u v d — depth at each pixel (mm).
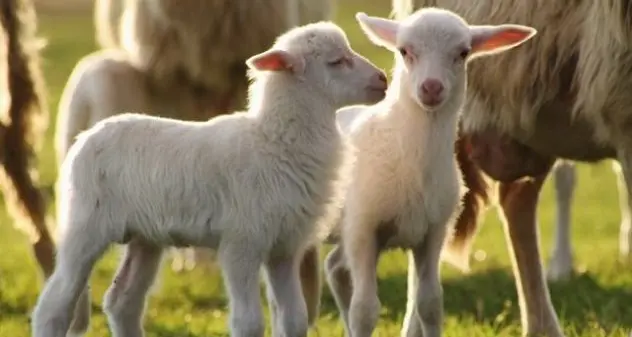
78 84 14391
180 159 9305
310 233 9500
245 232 9203
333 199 9547
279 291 9555
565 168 17781
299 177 9320
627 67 10820
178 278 17000
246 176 9203
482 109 11992
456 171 10094
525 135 11969
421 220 10016
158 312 14750
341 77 9414
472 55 10070
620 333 12352
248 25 14531
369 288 10039
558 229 17891
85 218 9531
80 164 9562
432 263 10172
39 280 16156
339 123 10969
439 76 9578
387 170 9945
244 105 14938
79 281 9602
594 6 10984
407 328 11008
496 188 12953
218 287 16344
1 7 14469
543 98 11594
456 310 14586
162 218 9391
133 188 9430
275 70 9281
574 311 14539
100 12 16312
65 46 59938
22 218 14398
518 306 14805
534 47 11500
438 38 9703
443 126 9867
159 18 14391
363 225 10047
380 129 10047
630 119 10984
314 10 16125
